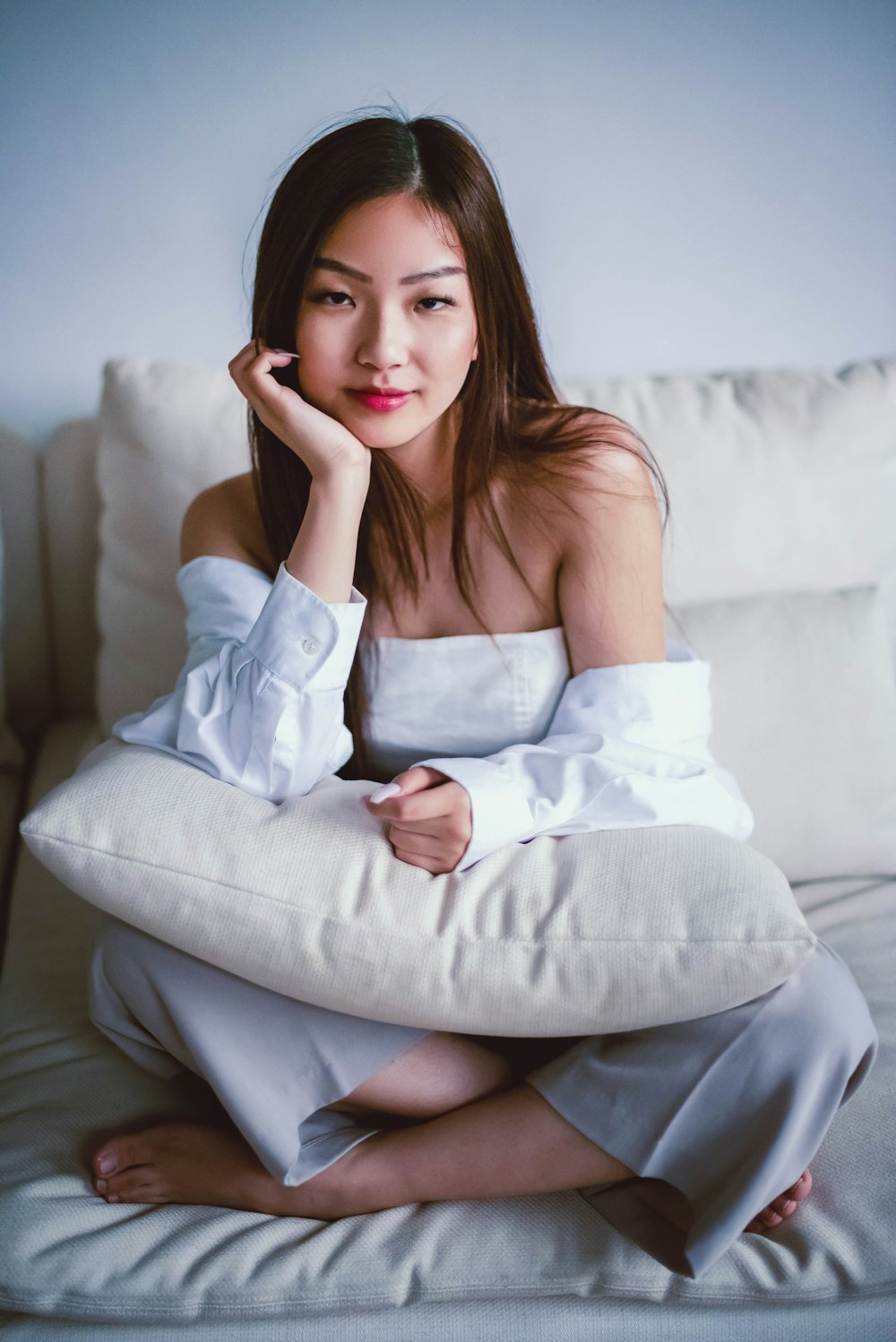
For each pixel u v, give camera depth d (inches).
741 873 34.8
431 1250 33.9
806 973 34.9
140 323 65.2
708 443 56.9
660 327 69.6
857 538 57.7
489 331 40.7
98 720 65.4
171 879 34.4
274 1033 36.5
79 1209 35.1
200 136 62.6
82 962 47.2
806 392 58.7
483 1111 36.0
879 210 68.9
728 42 64.7
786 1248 33.9
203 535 48.9
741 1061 33.8
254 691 39.2
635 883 34.7
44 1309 33.1
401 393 39.6
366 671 45.8
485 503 44.2
